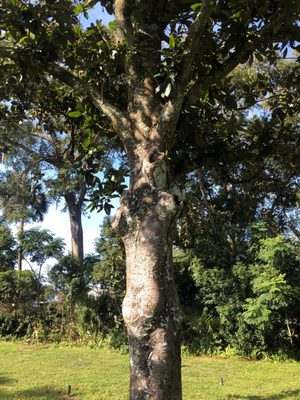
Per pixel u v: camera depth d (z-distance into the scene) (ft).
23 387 29.32
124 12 14.44
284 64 36.96
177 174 17.20
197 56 15.07
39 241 63.41
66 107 22.25
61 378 32.73
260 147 20.90
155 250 11.53
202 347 46.75
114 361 42.47
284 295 41.96
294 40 15.48
